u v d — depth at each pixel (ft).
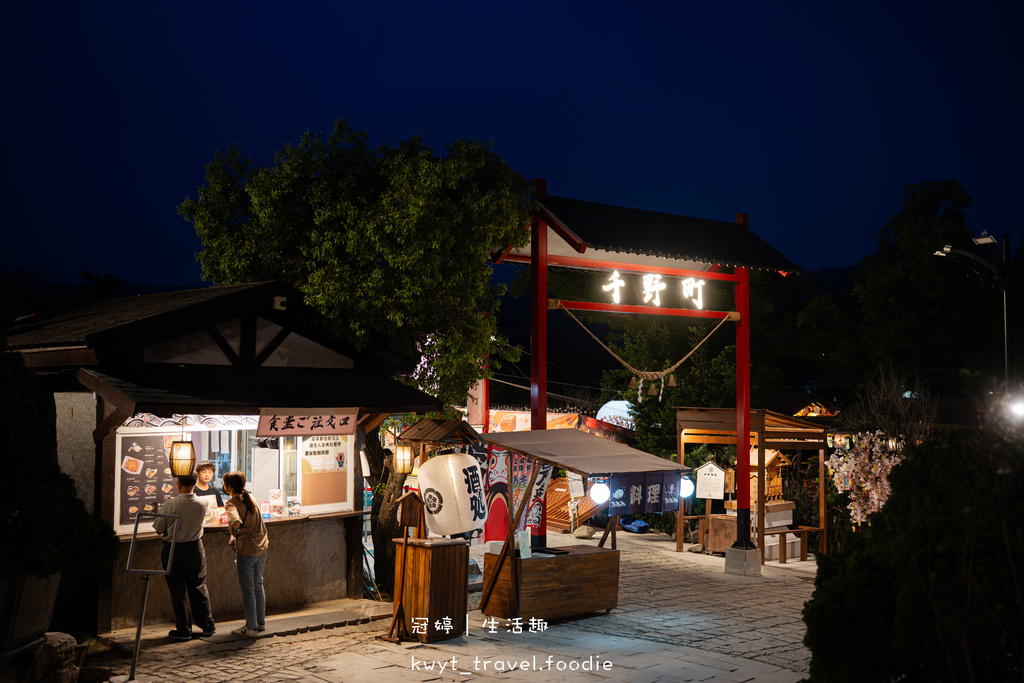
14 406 20.89
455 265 37.63
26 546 20.68
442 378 38.70
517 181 42.09
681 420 61.67
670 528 71.20
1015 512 14.67
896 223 123.34
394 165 37.55
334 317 34.91
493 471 37.93
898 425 74.54
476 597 40.16
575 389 142.61
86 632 29.27
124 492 30.48
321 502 36.40
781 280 144.87
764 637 33.68
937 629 14.07
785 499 70.49
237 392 30.17
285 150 39.83
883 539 16.31
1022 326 116.26
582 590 36.86
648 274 51.06
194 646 28.76
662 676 26.94
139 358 29.76
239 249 39.78
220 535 33.04
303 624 31.86
